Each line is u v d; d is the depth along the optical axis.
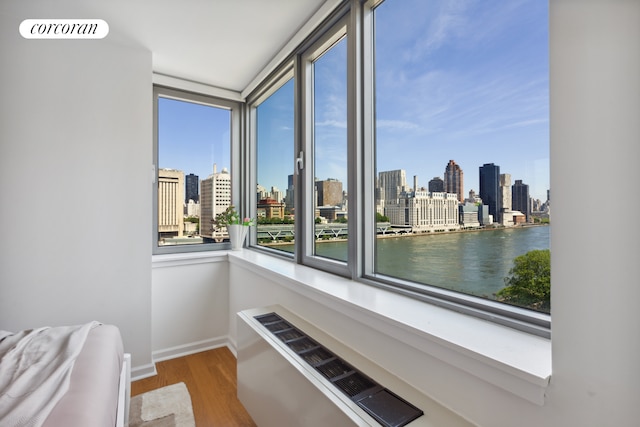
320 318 1.60
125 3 1.80
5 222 1.92
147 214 2.30
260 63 2.54
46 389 0.95
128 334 2.24
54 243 2.04
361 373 1.17
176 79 2.79
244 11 1.88
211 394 2.05
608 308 0.63
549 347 0.87
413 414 0.94
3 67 1.91
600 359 0.64
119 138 2.21
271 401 1.43
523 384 0.76
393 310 1.20
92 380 1.08
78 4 1.80
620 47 0.61
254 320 1.72
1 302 1.91
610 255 0.63
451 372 0.96
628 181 0.60
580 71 0.66
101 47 2.17
